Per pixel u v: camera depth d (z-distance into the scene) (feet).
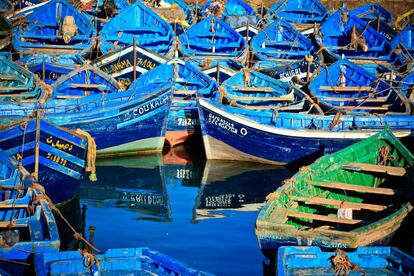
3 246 34.19
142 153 61.41
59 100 57.00
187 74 66.39
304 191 44.21
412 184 44.52
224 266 40.09
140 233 44.86
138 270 34.01
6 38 77.15
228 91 64.03
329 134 55.21
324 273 33.86
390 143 47.85
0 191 42.04
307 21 95.71
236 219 47.73
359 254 34.83
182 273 32.94
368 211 45.27
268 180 55.62
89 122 56.39
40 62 70.18
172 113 62.28
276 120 57.11
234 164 59.67
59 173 47.42
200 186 54.49
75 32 78.18
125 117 57.82
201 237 44.39
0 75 61.72
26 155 46.57
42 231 36.27
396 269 34.45
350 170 47.11
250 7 96.43
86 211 48.80
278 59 79.10
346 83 68.33
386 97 63.67
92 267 33.27
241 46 81.51
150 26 82.23
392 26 94.53
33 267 34.09
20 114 55.47
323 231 36.60
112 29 82.02
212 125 57.52
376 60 80.12
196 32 83.51
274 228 37.09
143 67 69.72
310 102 60.23
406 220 39.63
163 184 54.75
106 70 69.21
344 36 86.79
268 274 38.42
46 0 95.86
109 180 55.47
